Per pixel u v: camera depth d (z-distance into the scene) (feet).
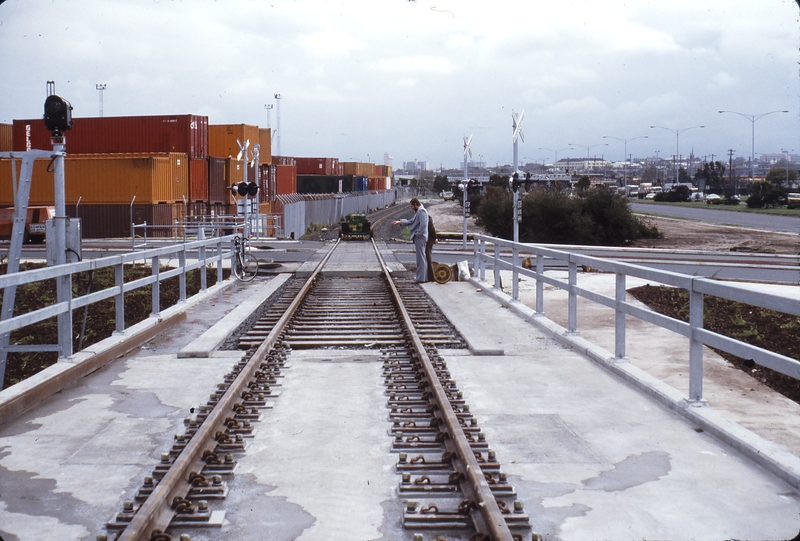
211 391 27.09
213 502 16.62
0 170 139.85
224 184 157.17
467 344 36.27
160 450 20.38
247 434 21.65
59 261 36.29
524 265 80.79
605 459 19.52
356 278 73.05
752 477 18.17
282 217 169.48
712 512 16.06
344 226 151.74
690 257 102.32
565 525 15.43
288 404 25.25
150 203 133.39
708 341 22.45
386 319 44.39
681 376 30.94
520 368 30.94
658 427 22.41
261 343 36.22
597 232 170.30
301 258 97.25
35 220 124.98
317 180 274.98
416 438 20.83
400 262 90.58
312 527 15.30
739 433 20.58
